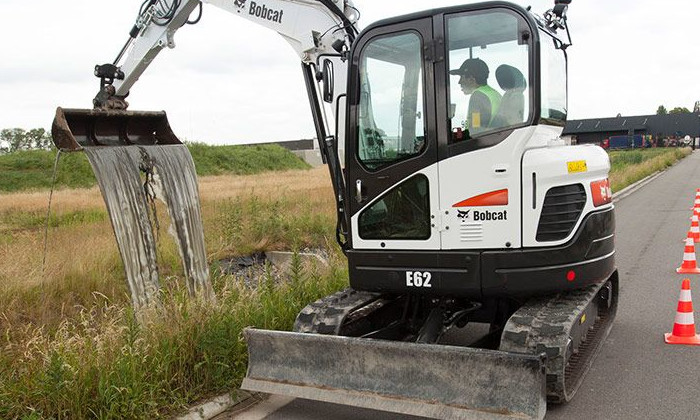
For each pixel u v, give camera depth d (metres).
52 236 11.23
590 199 4.79
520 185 4.54
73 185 38.66
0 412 4.27
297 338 4.71
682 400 4.82
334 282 7.31
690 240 9.59
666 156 45.62
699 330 6.64
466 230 4.66
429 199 4.75
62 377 4.43
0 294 7.09
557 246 4.57
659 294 8.25
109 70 7.06
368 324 5.73
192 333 5.30
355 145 5.01
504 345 4.36
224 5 6.68
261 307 6.19
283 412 4.83
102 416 4.34
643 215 17.22
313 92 5.98
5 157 42.62
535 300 5.00
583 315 5.06
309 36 6.11
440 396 4.19
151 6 6.93
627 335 6.55
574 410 4.69
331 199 18.14
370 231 5.01
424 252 4.77
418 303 5.68
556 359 4.23
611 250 5.20
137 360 4.77
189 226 6.98
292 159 64.44
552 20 5.47
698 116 69.56
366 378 4.46
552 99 5.14
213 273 7.51
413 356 4.29
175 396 4.78
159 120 7.12
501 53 4.59
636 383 5.20
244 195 19.77
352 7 6.11
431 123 4.70
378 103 4.95
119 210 6.18
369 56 4.96
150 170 6.64
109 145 6.65
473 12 4.63
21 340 5.82
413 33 4.77
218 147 58.47
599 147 5.46
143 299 6.20
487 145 4.57
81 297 7.75
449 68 4.68
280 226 12.33
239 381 5.13
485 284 4.61
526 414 3.91
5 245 9.84
